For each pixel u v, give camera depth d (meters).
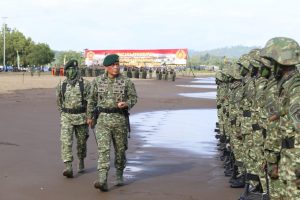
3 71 98.62
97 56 90.31
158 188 7.64
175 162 9.85
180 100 28.22
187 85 51.59
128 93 7.57
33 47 114.75
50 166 9.17
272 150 4.61
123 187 7.70
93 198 7.02
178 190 7.53
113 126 7.49
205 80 72.25
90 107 7.70
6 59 113.94
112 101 7.47
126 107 7.53
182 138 13.25
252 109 6.35
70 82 8.34
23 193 7.22
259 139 6.20
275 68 4.46
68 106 8.30
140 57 89.62
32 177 8.24
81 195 7.18
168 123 16.91
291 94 4.13
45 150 10.83
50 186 7.67
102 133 7.46
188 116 19.50
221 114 10.28
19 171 8.69
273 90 4.71
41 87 38.06
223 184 7.93
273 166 4.60
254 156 6.48
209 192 7.42
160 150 11.26
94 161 9.83
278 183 4.53
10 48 112.88
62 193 7.27
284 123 4.24
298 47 4.40
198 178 8.38
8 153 10.39
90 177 8.36
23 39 115.00
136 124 16.47
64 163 8.63
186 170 9.05
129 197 7.09
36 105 22.08
